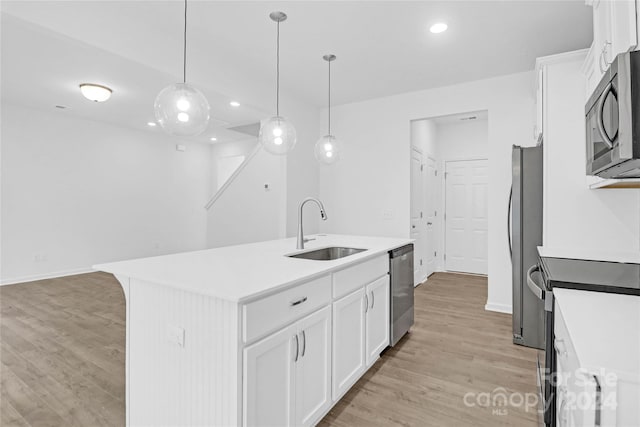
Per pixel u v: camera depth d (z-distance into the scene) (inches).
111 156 233.9
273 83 151.3
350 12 96.7
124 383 84.1
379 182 172.6
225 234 195.6
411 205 169.2
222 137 275.3
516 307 108.0
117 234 237.1
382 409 73.9
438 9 95.0
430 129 210.1
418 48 118.0
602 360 30.4
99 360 96.5
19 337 113.2
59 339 111.6
